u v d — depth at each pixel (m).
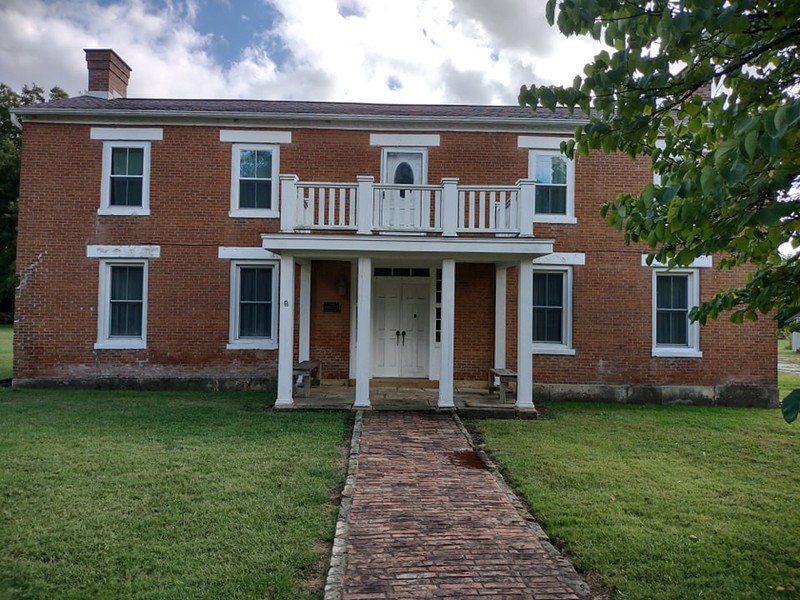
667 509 4.94
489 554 4.04
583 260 11.48
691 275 11.52
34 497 4.95
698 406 11.12
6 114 38.88
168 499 4.95
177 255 11.55
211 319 11.57
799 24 2.72
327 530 4.38
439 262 11.12
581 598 3.46
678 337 11.59
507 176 11.55
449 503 5.09
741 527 4.56
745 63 3.07
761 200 2.63
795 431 8.31
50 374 11.45
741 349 11.40
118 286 11.73
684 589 3.58
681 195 2.65
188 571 3.68
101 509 4.70
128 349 11.50
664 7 2.80
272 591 3.46
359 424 8.24
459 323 11.83
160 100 12.99
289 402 9.36
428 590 3.52
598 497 5.23
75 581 3.56
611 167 11.55
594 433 8.02
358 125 11.57
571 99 3.49
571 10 3.15
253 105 12.73
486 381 11.77
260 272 11.90
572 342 11.46
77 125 11.52
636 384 11.42
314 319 11.84
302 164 11.60
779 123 1.89
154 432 7.46
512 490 5.52
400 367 11.98
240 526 4.41
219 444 6.88
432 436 7.64
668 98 3.43
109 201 11.59
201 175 11.59
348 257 9.59
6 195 36.66
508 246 9.03
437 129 11.57
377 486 5.54
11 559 3.82
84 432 7.40
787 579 3.73
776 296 3.29
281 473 5.75
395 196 10.99
